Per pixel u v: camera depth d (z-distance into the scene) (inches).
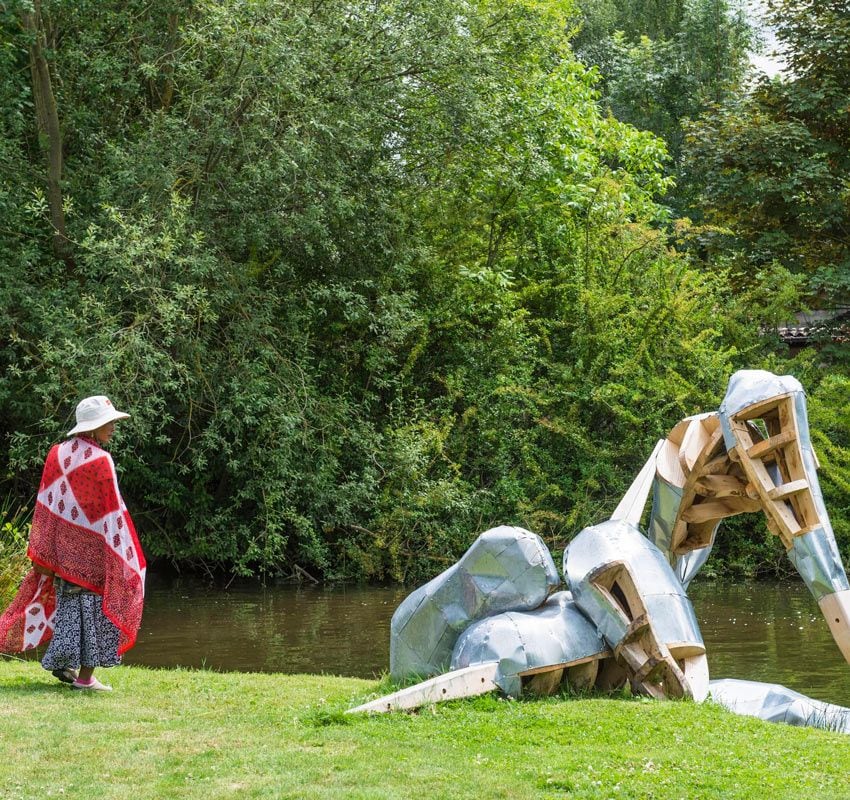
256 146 663.8
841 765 216.7
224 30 642.8
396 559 743.1
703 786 199.8
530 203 867.4
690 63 1401.3
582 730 241.1
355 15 724.7
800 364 842.2
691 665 283.7
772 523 279.9
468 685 266.8
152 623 561.0
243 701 289.4
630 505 308.8
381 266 768.9
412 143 788.6
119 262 597.0
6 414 683.4
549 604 292.8
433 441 754.8
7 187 643.5
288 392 691.4
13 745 232.1
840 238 978.1
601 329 811.4
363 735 240.4
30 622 296.5
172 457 727.7
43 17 683.4
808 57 960.9
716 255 1016.9
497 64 792.3
